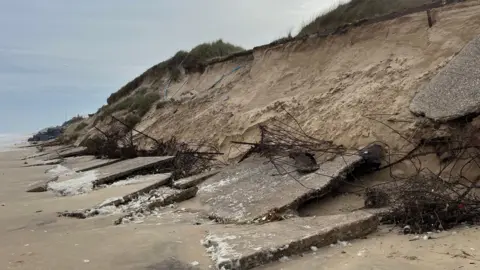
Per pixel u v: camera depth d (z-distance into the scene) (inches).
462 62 276.7
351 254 166.7
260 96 498.0
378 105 317.1
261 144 358.0
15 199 372.5
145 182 376.2
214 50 1013.8
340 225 187.3
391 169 270.1
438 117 249.3
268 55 560.1
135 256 178.7
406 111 290.8
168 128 661.9
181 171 421.1
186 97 748.0
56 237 218.7
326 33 472.1
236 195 281.9
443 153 250.8
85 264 171.0
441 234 179.9
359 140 306.7
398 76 332.2
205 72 786.8
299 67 484.1
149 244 194.4
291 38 545.0
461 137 239.9
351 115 331.9
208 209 268.7
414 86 305.7
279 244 170.6
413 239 177.6
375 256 161.0
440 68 301.4
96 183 405.4
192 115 628.7
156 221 247.9
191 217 256.2
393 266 148.2
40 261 176.1
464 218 191.3
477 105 228.8
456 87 258.8
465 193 199.9
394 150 278.5
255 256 161.9
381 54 378.0
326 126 347.6
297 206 236.1
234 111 512.7
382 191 231.8
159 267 165.5
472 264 141.9
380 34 396.8
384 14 419.2
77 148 1024.2
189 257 175.5
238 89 570.9
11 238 222.4
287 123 396.8
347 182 258.4
